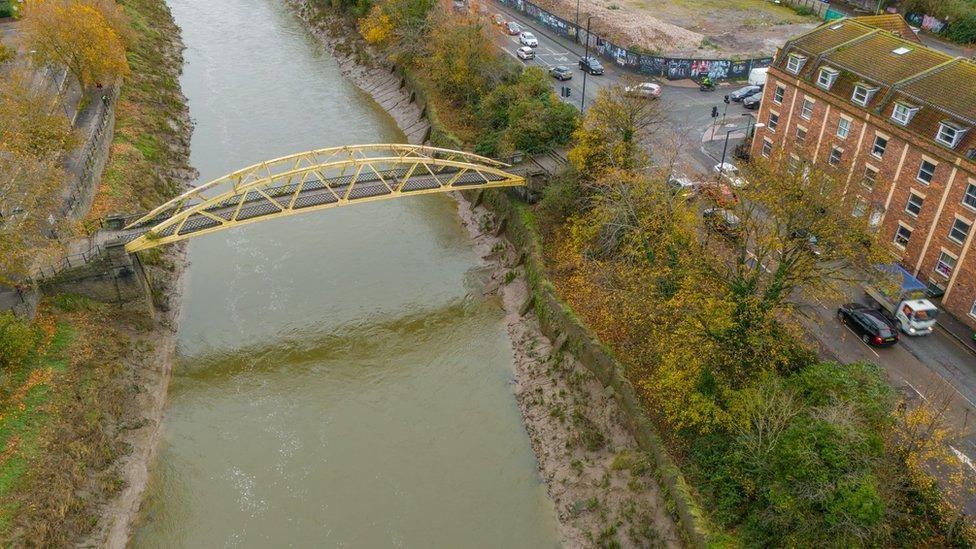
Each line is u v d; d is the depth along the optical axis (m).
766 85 65.19
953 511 31.84
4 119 54.00
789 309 39.34
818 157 47.34
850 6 109.75
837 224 38.81
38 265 46.50
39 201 49.47
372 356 50.56
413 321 53.72
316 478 41.78
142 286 50.31
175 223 50.84
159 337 51.03
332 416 45.97
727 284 39.72
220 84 93.38
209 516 39.56
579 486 40.31
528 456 43.34
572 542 38.09
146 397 46.22
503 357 50.66
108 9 84.06
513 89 70.38
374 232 63.78
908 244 52.91
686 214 45.53
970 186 46.62
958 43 94.06
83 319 47.75
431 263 60.03
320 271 58.69
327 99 89.69
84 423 41.41
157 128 76.19
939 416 34.66
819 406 33.31
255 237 62.81
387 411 46.38
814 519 29.98
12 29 93.62
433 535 38.62
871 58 56.28
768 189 41.41
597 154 54.25
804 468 29.88
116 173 64.00
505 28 103.81
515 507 40.25
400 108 85.81
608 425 42.22
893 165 52.81
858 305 47.84
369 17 94.06
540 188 59.53
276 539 38.44
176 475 41.84
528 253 55.72
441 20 82.06
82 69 70.88
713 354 37.47
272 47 106.44
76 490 38.22
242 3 126.38
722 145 71.19
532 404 46.44
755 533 32.19
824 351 45.28
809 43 61.69
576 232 52.25
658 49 95.19
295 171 50.41
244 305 55.00
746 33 103.56
